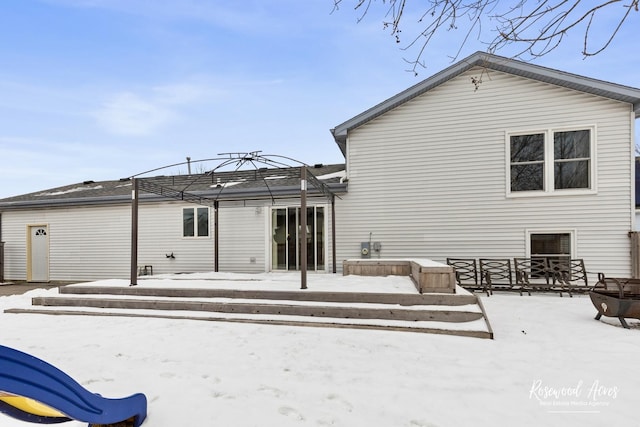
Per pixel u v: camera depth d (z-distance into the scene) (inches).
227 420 95.0
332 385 117.7
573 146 312.2
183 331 186.2
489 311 229.5
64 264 446.3
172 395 109.9
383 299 211.6
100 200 424.2
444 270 209.5
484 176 331.0
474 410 100.3
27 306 249.8
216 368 133.9
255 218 397.1
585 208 305.9
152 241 422.0
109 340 172.1
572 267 297.4
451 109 341.1
